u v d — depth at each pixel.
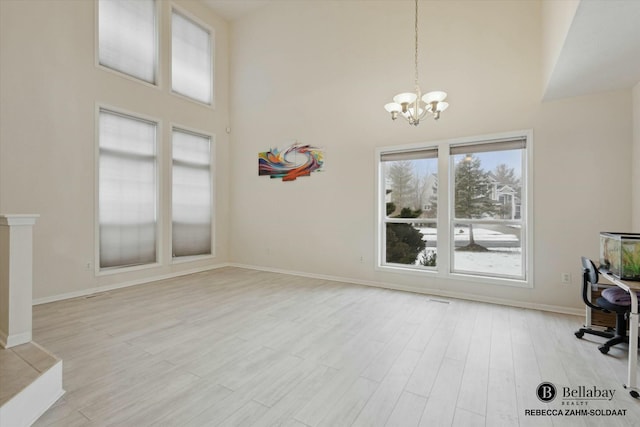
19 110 3.77
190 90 5.98
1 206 3.65
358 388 2.12
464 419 1.81
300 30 5.71
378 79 4.90
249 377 2.25
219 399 1.99
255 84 6.32
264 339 2.91
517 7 3.94
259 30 6.25
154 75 5.36
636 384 2.09
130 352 2.63
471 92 4.21
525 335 3.02
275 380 2.22
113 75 4.70
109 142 4.71
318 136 5.50
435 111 3.43
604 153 3.50
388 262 4.97
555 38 2.93
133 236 5.02
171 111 5.54
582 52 2.67
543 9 3.70
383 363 2.47
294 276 5.63
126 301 4.07
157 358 2.53
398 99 3.49
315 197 5.55
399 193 4.86
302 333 3.06
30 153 3.86
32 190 3.88
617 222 3.45
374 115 4.95
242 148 6.51
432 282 4.50
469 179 4.34
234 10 6.32
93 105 4.46
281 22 5.95
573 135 3.64
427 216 4.65
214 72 6.36
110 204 4.72
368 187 5.01
